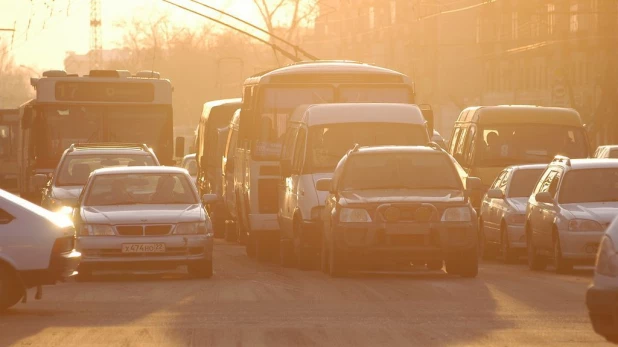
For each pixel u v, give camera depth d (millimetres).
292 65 67125
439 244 48281
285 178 60375
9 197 39438
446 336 31031
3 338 31453
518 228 64188
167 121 84875
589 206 55031
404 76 66000
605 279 25688
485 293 42781
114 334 32031
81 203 53125
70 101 83938
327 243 51375
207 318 35500
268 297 41906
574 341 29891
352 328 32750
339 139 57219
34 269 38438
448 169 51375
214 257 68688
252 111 64375
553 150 79250
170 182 54312
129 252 49969
